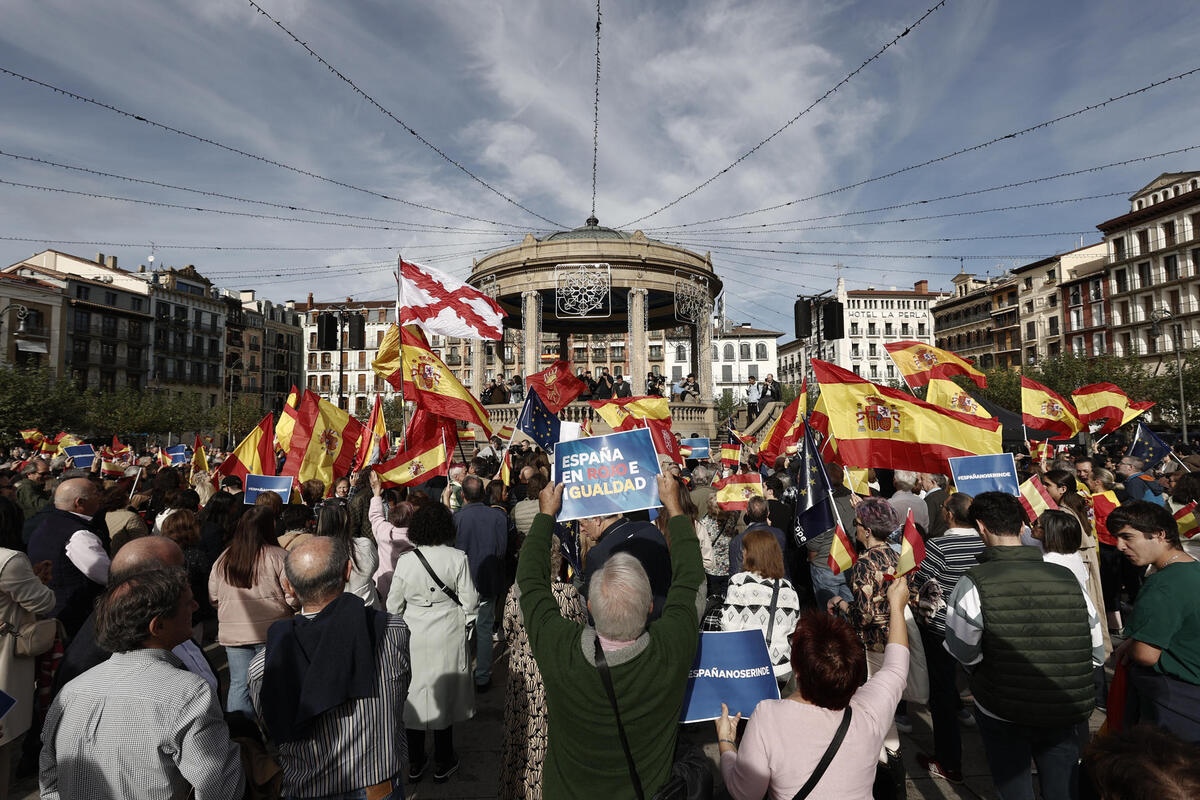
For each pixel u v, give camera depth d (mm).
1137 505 3447
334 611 2713
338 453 9141
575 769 2234
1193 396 43812
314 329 95375
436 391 7711
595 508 2848
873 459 5621
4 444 39156
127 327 66750
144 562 3064
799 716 2344
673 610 2426
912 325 96875
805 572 6730
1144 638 3281
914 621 4176
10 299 55312
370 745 2654
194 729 2270
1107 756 1554
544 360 21797
